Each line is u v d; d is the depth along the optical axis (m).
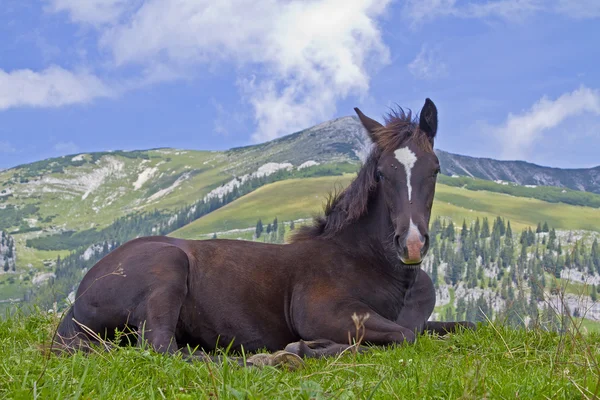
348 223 8.01
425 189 7.27
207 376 4.67
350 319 7.26
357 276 7.70
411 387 4.49
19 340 7.09
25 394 3.93
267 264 7.77
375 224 7.80
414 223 7.01
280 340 7.67
